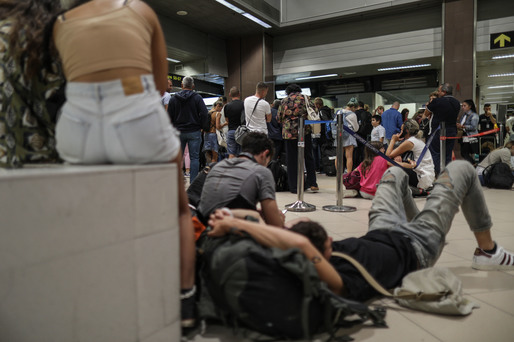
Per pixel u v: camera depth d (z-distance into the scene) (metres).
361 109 8.12
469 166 2.02
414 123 5.02
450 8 10.05
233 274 1.33
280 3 12.23
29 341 0.91
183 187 1.50
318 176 8.39
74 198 0.98
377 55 11.49
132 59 1.25
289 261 1.31
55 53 1.36
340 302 1.39
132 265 1.14
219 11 10.94
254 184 1.95
